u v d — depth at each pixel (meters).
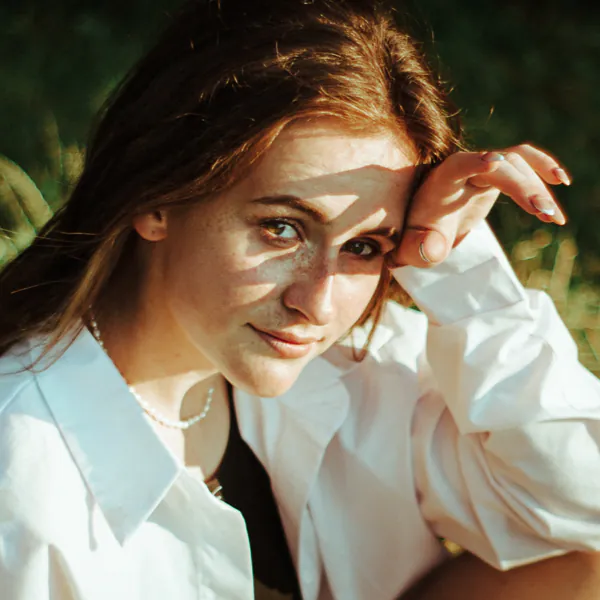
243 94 1.21
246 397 1.56
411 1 2.18
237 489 1.60
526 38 4.20
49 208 2.51
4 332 1.40
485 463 1.50
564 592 1.50
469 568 1.59
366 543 1.62
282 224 1.23
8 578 1.22
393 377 1.60
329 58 1.21
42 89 3.35
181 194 1.23
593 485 1.46
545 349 1.49
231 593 1.39
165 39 1.35
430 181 1.32
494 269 1.49
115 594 1.29
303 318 1.26
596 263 3.05
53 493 1.24
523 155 1.36
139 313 1.40
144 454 1.31
